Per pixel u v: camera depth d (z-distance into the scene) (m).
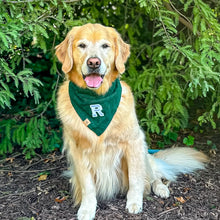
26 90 1.32
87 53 1.17
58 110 1.32
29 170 1.75
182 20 1.66
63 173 1.66
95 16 1.95
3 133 2.00
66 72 1.24
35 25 1.38
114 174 1.38
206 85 1.44
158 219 1.23
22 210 1.34
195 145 1.94
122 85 1.34
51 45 1.92
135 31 2.25
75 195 1.39
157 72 1.78
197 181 1.53
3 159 1.90
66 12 1.59
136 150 1.31
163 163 1.57
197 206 1.32
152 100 1.82
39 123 1.89
